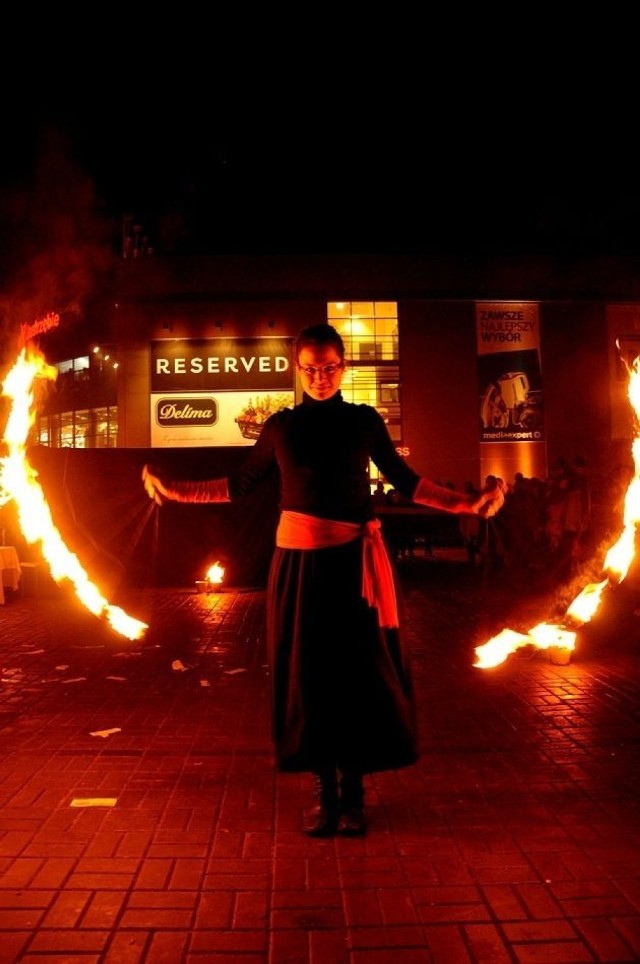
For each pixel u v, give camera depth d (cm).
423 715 522
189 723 513
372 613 323
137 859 316
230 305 2547
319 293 2550
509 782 398
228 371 2541
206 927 265
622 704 539
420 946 253
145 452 1273
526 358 2588
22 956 249
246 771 421
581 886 291
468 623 912
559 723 498
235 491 345
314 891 289
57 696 584
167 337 2545
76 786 399
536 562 1254
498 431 2567
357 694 320
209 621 951
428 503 329
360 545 326
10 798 383
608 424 2588
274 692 329
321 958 246
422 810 364
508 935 259
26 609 1063
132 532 1270
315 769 326
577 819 351
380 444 337
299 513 328
